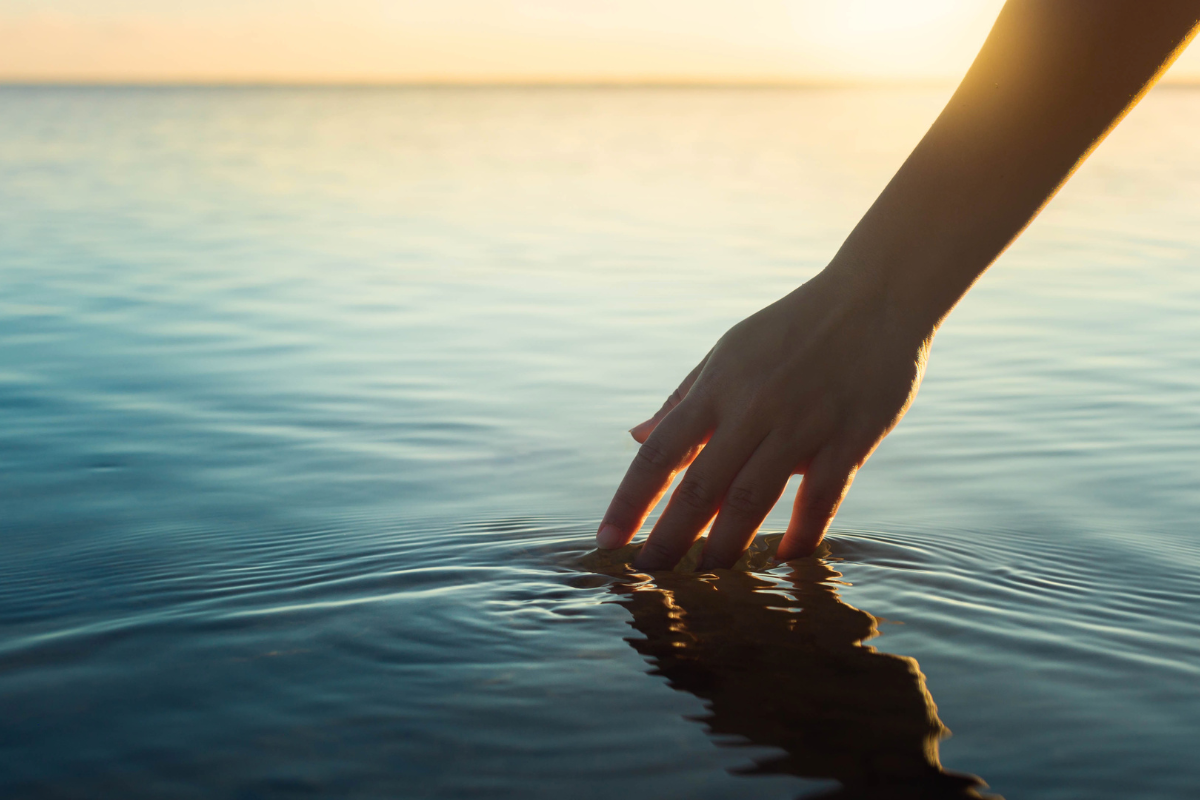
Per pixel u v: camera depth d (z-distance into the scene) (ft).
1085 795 2.53
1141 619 3.85
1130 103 3.19
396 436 8.82
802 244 25.80
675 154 68.90
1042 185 3.32
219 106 207.62
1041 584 4.33
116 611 4.05
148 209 34.01
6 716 3.03
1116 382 10.63
